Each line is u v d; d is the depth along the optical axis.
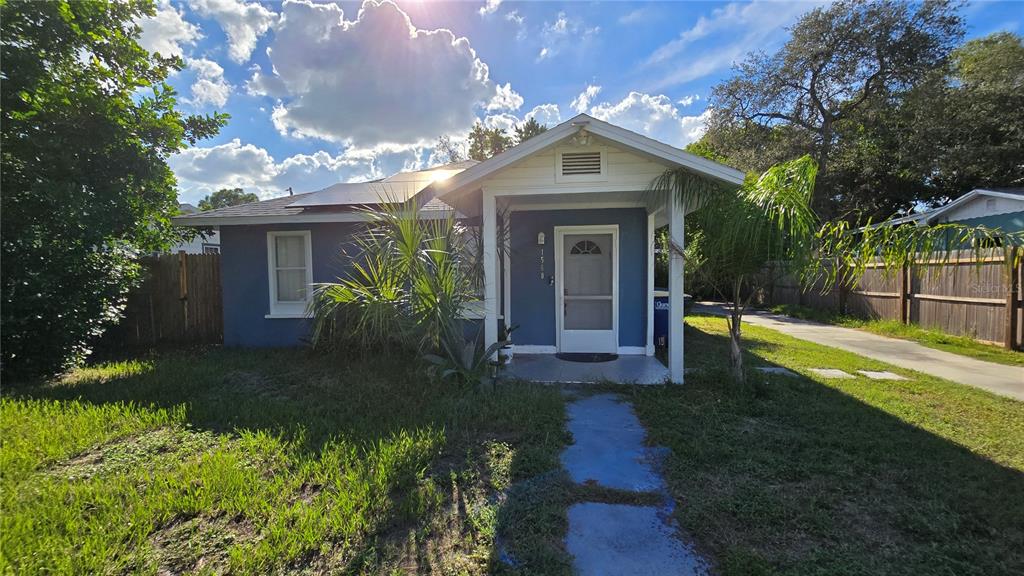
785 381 6.05
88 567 2.34
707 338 10.18
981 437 4.17
